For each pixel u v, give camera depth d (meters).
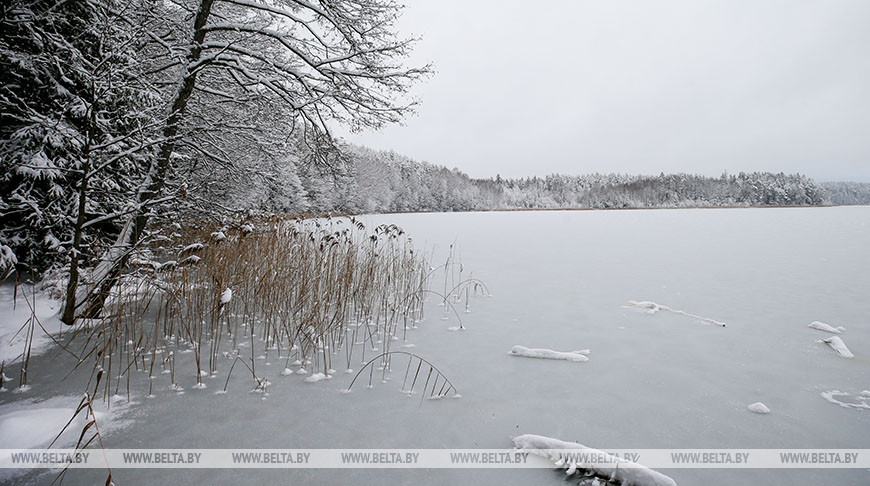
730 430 2.56
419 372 3.45
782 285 6.73
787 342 4.12
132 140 4.59
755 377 3.32
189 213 7.30
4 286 4.81
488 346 4.10
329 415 2.71
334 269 5.58
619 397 2.99
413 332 4.57
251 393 3.02
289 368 3.49
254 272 4.95
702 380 3.27
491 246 12.42
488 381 3.27
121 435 2.43
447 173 87.19
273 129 8.56
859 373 3.37
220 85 8.09
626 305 5.66
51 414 2.50
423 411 2.78
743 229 17.72
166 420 2.61
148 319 4.54
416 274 7.16
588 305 5.69
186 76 5.75
